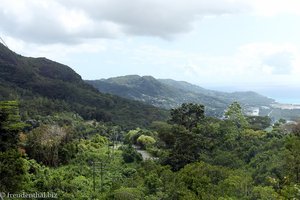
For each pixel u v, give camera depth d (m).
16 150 30.66
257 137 46.00
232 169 34.75
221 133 47.47
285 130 47.94
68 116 83.19
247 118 61.66
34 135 44.72
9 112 32.47
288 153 30.77
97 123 84.06
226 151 41.72
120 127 86.88
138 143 62.56
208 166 32.19
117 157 49.81
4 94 89.81
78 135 62.41
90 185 36.47
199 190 28.20
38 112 80.00
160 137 52.91
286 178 29.19
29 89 113.38
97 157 48.09
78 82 147.00
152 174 33.22
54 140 44.88
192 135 43.19
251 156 40.75
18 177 27.56
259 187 26.41
